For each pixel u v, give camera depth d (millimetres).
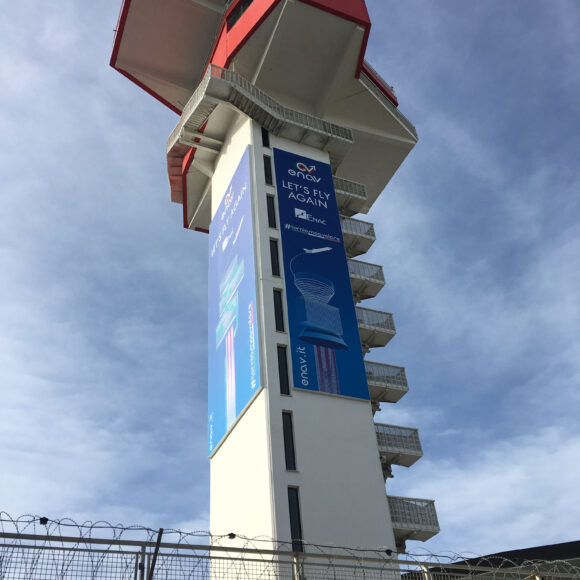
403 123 44938
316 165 38688
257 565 15805
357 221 40000
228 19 41031
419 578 17125
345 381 29750
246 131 38250
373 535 25562
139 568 12562
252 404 28594
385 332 35531
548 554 30312
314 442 27125
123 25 41969
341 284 33469
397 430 32375
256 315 30188
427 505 29141
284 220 34438
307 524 24719
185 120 40281
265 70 40500
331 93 41688
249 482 27047
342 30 38594
